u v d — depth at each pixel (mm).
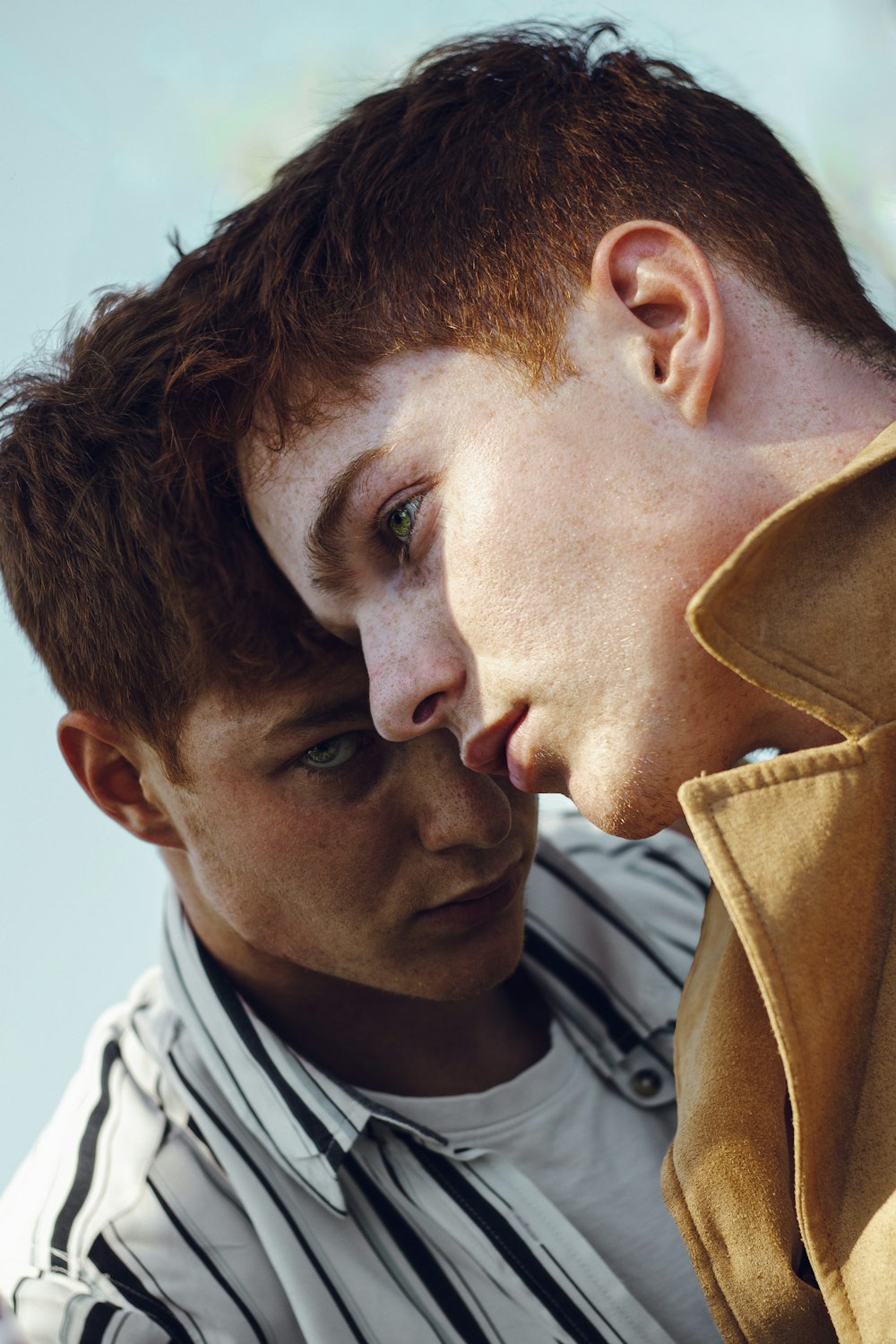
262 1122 1084
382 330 835
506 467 781
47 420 982
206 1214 1061
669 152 873
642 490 763
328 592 861
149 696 948
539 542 771
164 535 914
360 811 942
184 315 943
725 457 771
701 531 758
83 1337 978
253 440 875
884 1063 732
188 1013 1145
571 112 900
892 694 741
